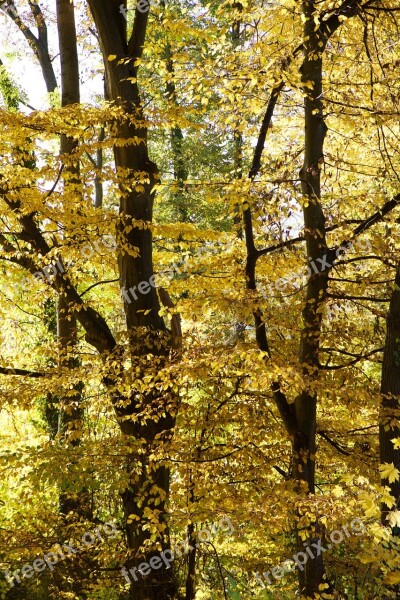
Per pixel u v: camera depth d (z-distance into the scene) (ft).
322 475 32.42
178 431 25.26
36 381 26.96
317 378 23.80
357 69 27.07
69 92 34.73
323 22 22.75
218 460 24.02
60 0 34.35
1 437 31.30
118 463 22.74
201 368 21.93
